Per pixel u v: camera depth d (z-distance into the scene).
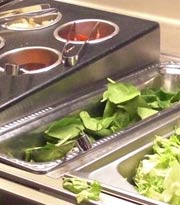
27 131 1.29
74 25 1.59
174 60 1.59
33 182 1.11
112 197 1.06
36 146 1.31
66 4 1.72
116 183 1.11
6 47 1.49
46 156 1.24
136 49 1.53
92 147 1.22
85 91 1.42
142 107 1.38
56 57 1.45
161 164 1.19
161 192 1.13
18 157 1.27
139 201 1.06
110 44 1.49
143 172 1.18
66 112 1.36
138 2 1.74
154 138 1.27
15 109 1.30
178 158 1.21
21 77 1.37
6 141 1.26
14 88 1.34
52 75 1.37
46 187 1.09
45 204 1.06
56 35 1.54
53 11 1.66
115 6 1.78
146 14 1.73
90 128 1.33
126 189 1.10
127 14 1.76
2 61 1.46
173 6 1.68
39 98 1.34
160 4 1.70
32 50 1.48
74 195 1.06
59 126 1.31
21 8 1.69
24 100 1.31
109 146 1.23
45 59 1.47
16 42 1.52
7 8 1.71
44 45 1.49
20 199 1.09
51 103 1.37
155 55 1.59
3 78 1.37
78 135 1.31
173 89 1.50
